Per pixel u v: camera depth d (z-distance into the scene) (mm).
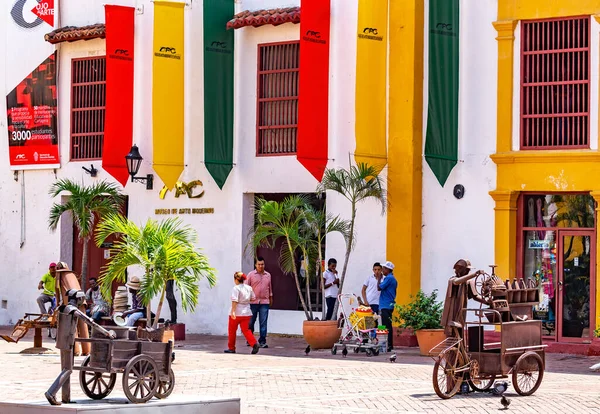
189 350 21812
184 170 26078
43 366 18328
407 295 22891
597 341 21000
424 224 23141
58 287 20047
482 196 22625
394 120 23109
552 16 22125
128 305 24250
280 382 16234
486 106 22688
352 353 21328
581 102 21953
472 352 14773
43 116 28109
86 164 27516
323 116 23312
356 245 23719
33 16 28297
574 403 13930
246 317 21234
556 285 22094
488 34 22719
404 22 23000
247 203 25469
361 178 22578
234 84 25547
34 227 28328
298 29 24719
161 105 24906
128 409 11344
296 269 24641
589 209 21953
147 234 19000
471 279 14836
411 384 16047
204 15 24906
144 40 26672
